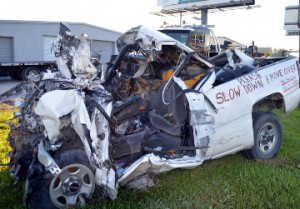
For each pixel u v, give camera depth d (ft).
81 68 11.40
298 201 11.32
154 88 13.92
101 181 10.03
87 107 10.27
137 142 11.34
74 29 73.97
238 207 10.96
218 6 66.33
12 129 12.04
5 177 12.68
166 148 12.11
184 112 12.37
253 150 15.03
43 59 70.23
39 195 9.87
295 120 24.49
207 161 15.08
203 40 31.07
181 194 11.75
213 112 12.85
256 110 15.74
